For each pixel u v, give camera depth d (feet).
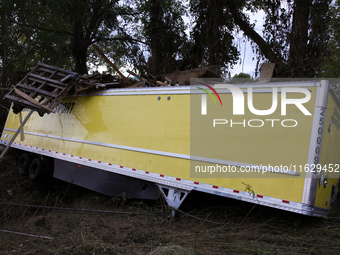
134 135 20.39
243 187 15.14
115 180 21.25
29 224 19.20
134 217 18.70
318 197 14.01
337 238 13.93
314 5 31.63
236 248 12.83
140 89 20.99
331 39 37.06
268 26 34.17
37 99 31.83
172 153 18.12
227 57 38.68
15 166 32.42
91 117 24.04
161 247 12.73
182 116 18.28
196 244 13.43
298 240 13.58
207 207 18.84
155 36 46.85
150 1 47.21
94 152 22.76
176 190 17.85
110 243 14.26
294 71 31.91
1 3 37.47
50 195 25.98
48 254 12.72
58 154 25.99
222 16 37.37
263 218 16.75
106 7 45.80
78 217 19.66
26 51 46.16
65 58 48.98
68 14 38.99
